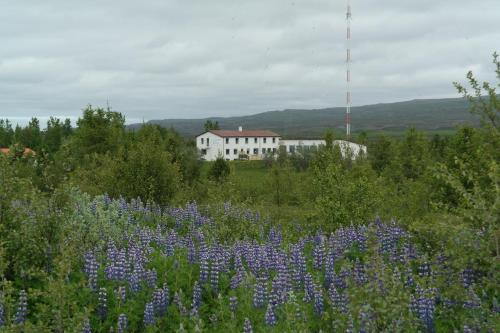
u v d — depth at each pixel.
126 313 10.75
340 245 15.12
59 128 107.19
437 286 10.16
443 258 11.92
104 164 28.91
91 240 14.63
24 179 13.30
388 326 7.67
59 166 19.89
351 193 19.91
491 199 10.72
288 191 32.12
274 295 10.79
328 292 11.54
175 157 47.09
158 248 15.50
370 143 45.09
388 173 30.59
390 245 15.23
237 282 12.00
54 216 13.03
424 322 9.88
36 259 12.37
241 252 14.59
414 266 13.59
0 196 12.68
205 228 18.34
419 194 18.19
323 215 19.81
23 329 9.22
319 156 29.47
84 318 9.23
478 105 16.12
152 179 25.36
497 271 9.69
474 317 9.45
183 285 12.16
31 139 103.25
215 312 10.91
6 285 10.01
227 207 20.73
